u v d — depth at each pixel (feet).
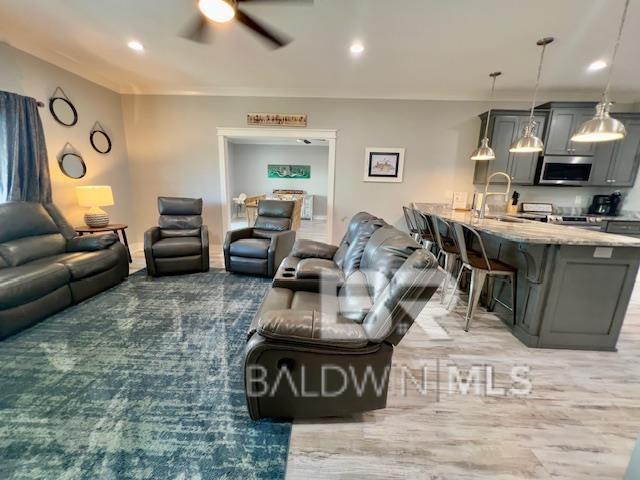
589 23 7.86
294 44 9.44
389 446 4.54
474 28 8.29
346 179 15.69
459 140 14.90
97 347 6.93
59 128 11.43
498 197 14.97
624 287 6.97
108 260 10.09
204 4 5.90
